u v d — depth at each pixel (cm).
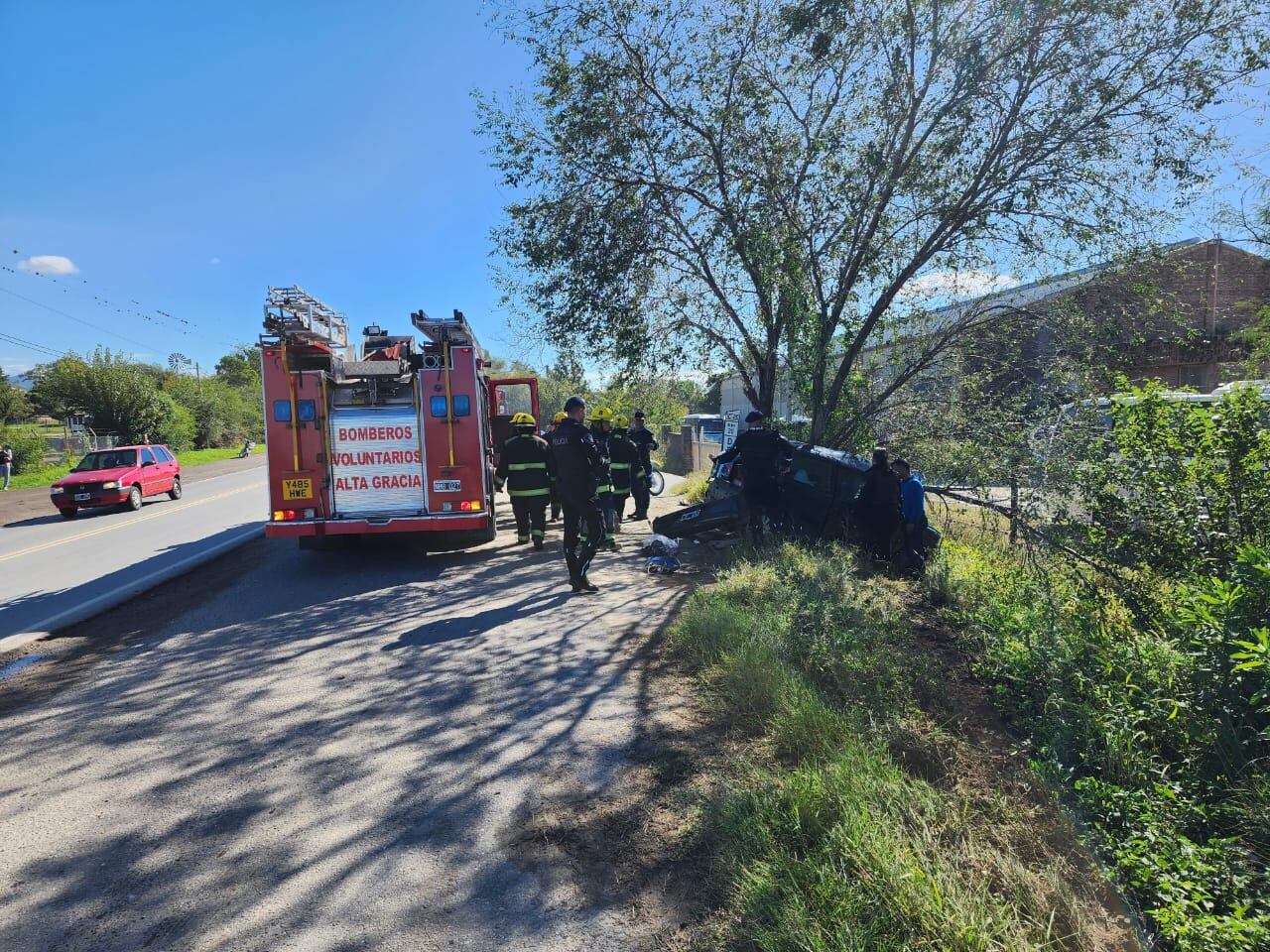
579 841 306
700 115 970
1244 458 446
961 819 292
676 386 1203
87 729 440
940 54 879
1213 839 269
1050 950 226
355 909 267
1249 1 787
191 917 265
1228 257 1154
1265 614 351
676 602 668
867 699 407
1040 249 942
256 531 1315
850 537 859
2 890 285
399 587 786
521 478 916
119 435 3872
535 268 1030
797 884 255
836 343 1073
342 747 401
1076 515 588
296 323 835
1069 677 404
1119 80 856
